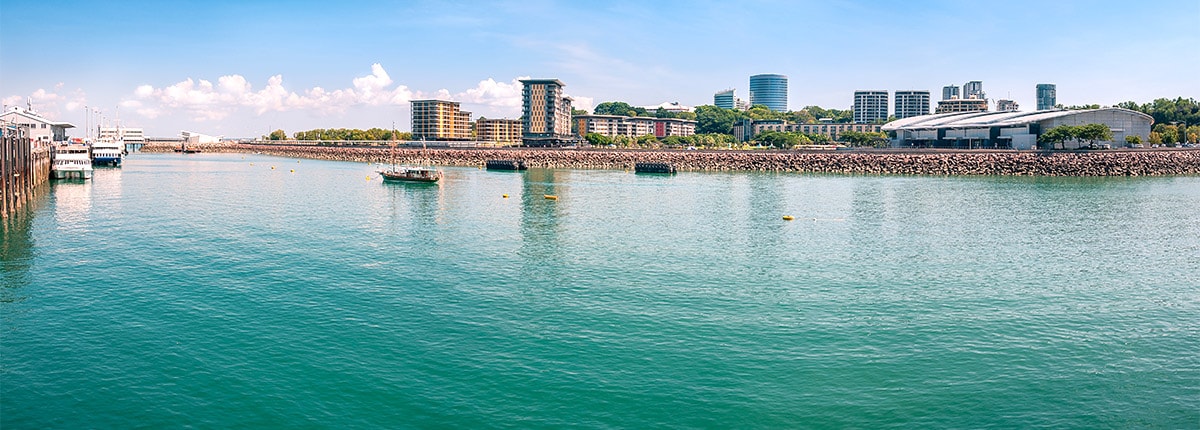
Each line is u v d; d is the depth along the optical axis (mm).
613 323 60156
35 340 55500
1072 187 182000
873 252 91625
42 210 127250
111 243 93750
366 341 55500
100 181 192625
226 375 49219
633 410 44719
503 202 146625
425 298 67188
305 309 63438
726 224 115188
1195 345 55500
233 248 90500
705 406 45281
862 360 52344
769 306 65375
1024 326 60031
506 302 66062
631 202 146875
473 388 47531
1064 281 76000
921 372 50250
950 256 89125
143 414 43875
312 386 47625
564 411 44531
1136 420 43469
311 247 91625
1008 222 118188
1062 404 45469
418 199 151500
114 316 61406
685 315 62500
